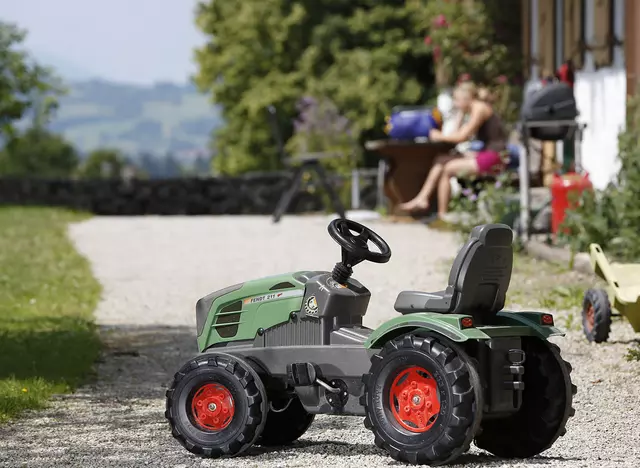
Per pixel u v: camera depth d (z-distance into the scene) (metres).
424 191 27.44
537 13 27.06
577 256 17.92
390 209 29.14
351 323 8.03
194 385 7.94
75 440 8.52
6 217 33.09
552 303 14.90
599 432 8.66
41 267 20.64
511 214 21.59
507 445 7.83
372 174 36.75
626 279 12.69
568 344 12.52
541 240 20.59
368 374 7.50
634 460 7.67
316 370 7.87
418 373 7.36
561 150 25.28
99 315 15.74
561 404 7.69
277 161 52.97
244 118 53.12
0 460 7.83
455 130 27.50
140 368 11.95
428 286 17.05
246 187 39.69
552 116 20.16
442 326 7.26
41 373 11.22
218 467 7.55
